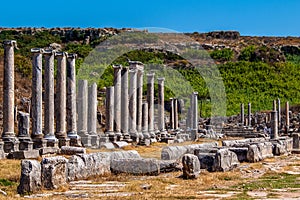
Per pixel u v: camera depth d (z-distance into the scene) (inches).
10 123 1475.1
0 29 5049.2
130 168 1073.5
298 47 6865.2
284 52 6840.6
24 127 1499.8
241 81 4847.4
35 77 1550.2
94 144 1813.5
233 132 2694.4
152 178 1013.8
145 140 2042.3
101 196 785.6
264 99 4520.2
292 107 4271.7
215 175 1051.9
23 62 3191.4
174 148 1245.7
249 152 1341.0
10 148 1448.1
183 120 3238.2
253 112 4148.6
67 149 1408.7
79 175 974.4
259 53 6259.8
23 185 816.3
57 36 5221.5
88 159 1000.2
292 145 1797.5
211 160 1171.9
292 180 986.7
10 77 1485.0
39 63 1560.0
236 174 1077.8
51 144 1549.0
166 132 2445.9
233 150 1360.7
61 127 1644.9
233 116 3873.0
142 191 842.8
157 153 1540.4
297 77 5182.1
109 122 2016.5
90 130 1908.2
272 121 2079.2
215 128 2442.2
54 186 845.8
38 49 1560.0
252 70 5172.2
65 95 1676.9
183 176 1011.3
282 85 4820.4
